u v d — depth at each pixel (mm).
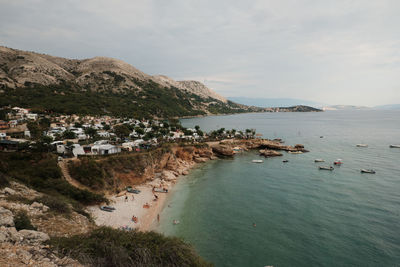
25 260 15641
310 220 44875
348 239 38500
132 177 61156
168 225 42844
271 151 109625
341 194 57281
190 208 50281
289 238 39062
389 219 44469
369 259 33594
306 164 88500
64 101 192250
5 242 16875
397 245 36531
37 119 125688
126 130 98500
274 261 33375
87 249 20453
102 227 26672
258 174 76375
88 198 44062
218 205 51938
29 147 55875
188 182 68438
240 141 125188
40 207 29297
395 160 91375
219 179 71250
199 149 100500
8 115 121938
